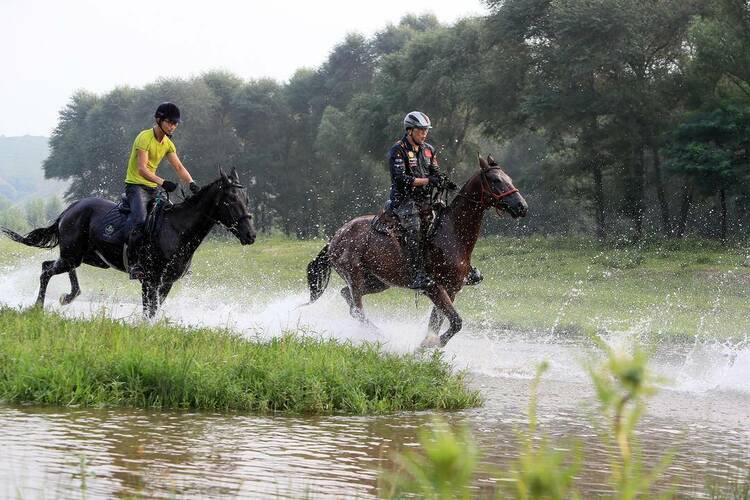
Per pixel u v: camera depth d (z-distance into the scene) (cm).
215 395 788
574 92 4469
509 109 4988
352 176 7856
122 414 721
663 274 2941
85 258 1291
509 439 683
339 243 1309
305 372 842
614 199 4794
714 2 4222
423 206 1208
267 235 9156
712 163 3878
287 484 498
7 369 798
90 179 10188
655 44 4509
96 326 1015
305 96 9425
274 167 9162
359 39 9081
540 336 1606
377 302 2145
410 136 1209
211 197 1198
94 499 436
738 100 4088
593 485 532
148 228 1203
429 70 5638
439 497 267
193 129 9088
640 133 4494
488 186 1170
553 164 4894
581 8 4184
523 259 3528
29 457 536
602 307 2114
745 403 930
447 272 1188
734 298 2323
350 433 685
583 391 970
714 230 4588
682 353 1402
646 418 821
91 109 10169
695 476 573
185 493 463
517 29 4672
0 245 3806
